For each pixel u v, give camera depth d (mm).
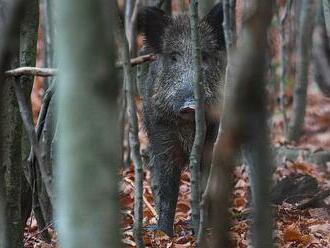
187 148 13172
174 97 12797
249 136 4801
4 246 7297
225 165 4945
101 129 4969
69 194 5023
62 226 5141
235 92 4672
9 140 7914
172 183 13125
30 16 9266
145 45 13914
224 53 13312
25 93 8703
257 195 4785
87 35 4828
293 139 19750
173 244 11359
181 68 13125
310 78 26000
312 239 11258
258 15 4488
